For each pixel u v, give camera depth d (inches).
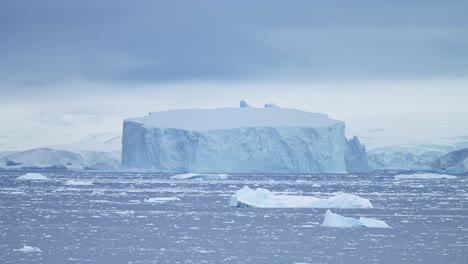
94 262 7239.2
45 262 7234.3
